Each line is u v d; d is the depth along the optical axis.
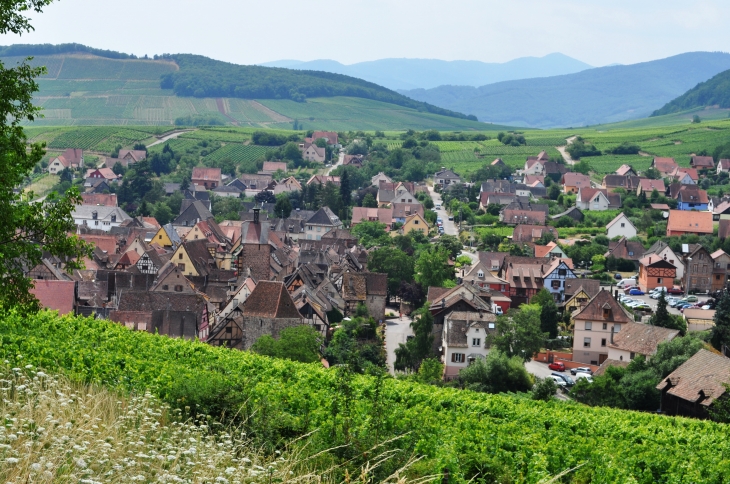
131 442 29.72
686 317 144.88
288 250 183.00
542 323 140.25
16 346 53.47
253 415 39.78
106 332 71.00
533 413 64.69
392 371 112.38
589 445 52.88
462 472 41.97
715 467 53.31
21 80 42.59
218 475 29.28
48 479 25.50
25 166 43.12
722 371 83.06
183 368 55.47
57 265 136.62
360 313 141.88
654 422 69.56
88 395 37.25
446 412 61.31
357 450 36.50
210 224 198.00
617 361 112.38
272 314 108.38
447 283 168.38
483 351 113.81
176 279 131.00
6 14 40.88
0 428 27.41
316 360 98.62
